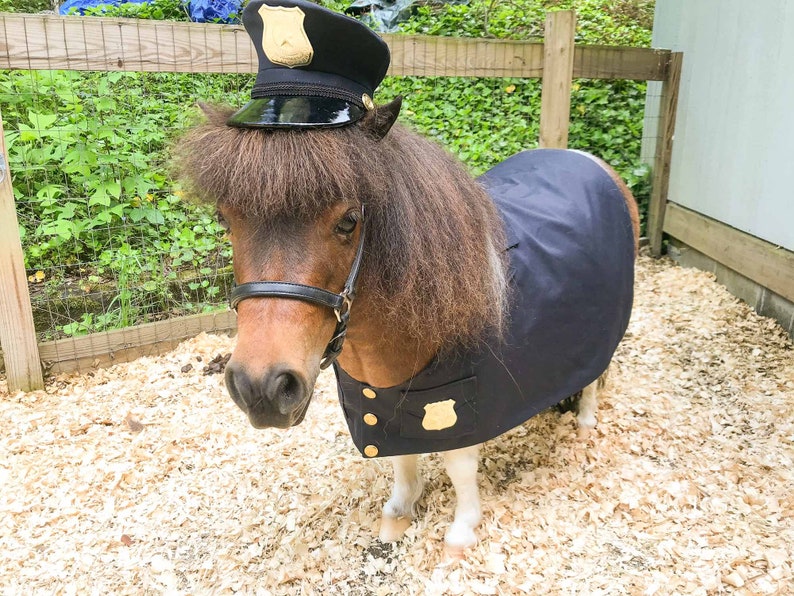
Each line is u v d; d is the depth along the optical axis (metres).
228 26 3.03
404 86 5.06
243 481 2.39
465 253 1.36
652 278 4.21
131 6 5.32
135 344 3.26
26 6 6.08
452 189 1.37
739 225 3.71
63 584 1.95
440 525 2.07
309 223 1.14
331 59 1.22
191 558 2.05
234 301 1.19
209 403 2.90
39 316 3.39
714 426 2.60
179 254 3.66
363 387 1.62
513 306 1.61
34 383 2.99
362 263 1.28
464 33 5.80
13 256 2.82
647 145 4.77
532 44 3.55
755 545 1.94
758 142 3.50
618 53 4.19
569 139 4.95
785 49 3.23
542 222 1.81
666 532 2.03
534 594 1.82
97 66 2.82
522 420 1.73
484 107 5.02
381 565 1.96
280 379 1.10
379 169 1.19
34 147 3.63
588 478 2.29
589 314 1.83
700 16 4.09
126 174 3.76
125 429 2.72
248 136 1.14
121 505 2.29
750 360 3.10
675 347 3.27
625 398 2.80
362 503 2.23
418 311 1.34
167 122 4.01
